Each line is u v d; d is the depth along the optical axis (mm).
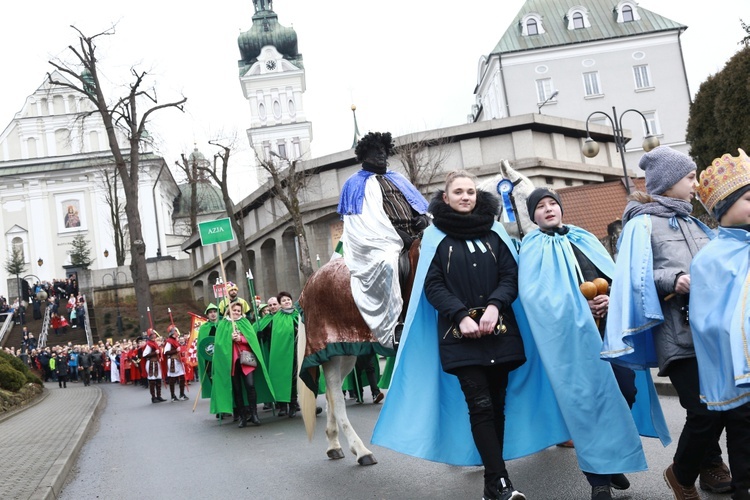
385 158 7055
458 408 5219
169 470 8445
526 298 4871
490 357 4797
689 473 4469
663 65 59969
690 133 22641
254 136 89625
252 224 41000
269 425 11875
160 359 21234
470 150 32188
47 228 80500
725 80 20609
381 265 6539
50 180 80750
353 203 6836
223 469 8086
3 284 80062
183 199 86688
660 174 4625
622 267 4449
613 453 4637
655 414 5109
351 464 7430
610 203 24547
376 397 13281
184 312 47781
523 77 59688
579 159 34438
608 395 4711
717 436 4895
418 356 5145
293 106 91000
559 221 5176
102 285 50656
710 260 4066
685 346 4285
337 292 7070
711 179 4258
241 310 12250
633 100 59688
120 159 36594
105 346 37844
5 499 6594
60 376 34125
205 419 14016
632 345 4344
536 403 5133
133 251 35969
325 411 13250
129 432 13031
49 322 49469
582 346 4770
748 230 4109
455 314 4750
